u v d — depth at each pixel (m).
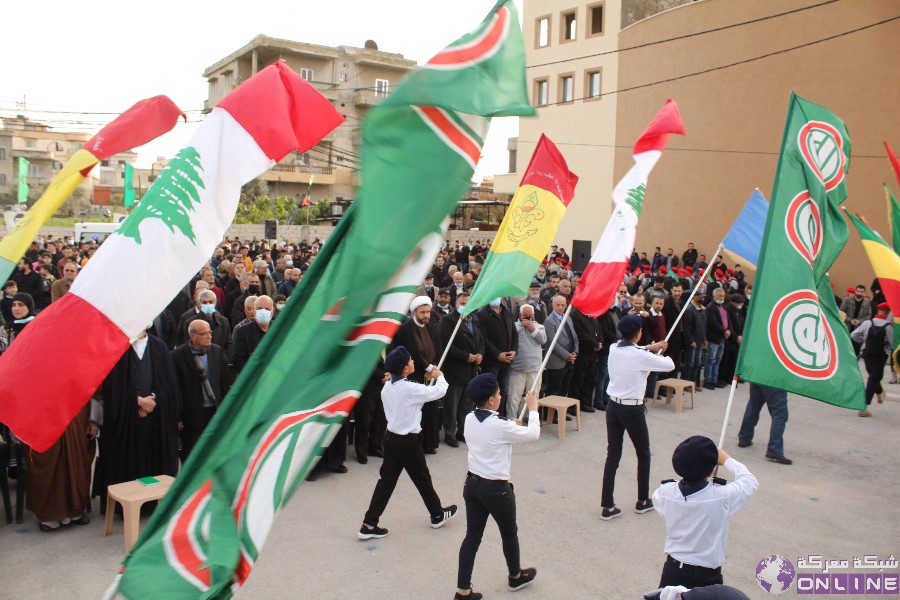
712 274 19.92
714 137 25.33
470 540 5.36
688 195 26.28
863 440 10.13
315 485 7.79
